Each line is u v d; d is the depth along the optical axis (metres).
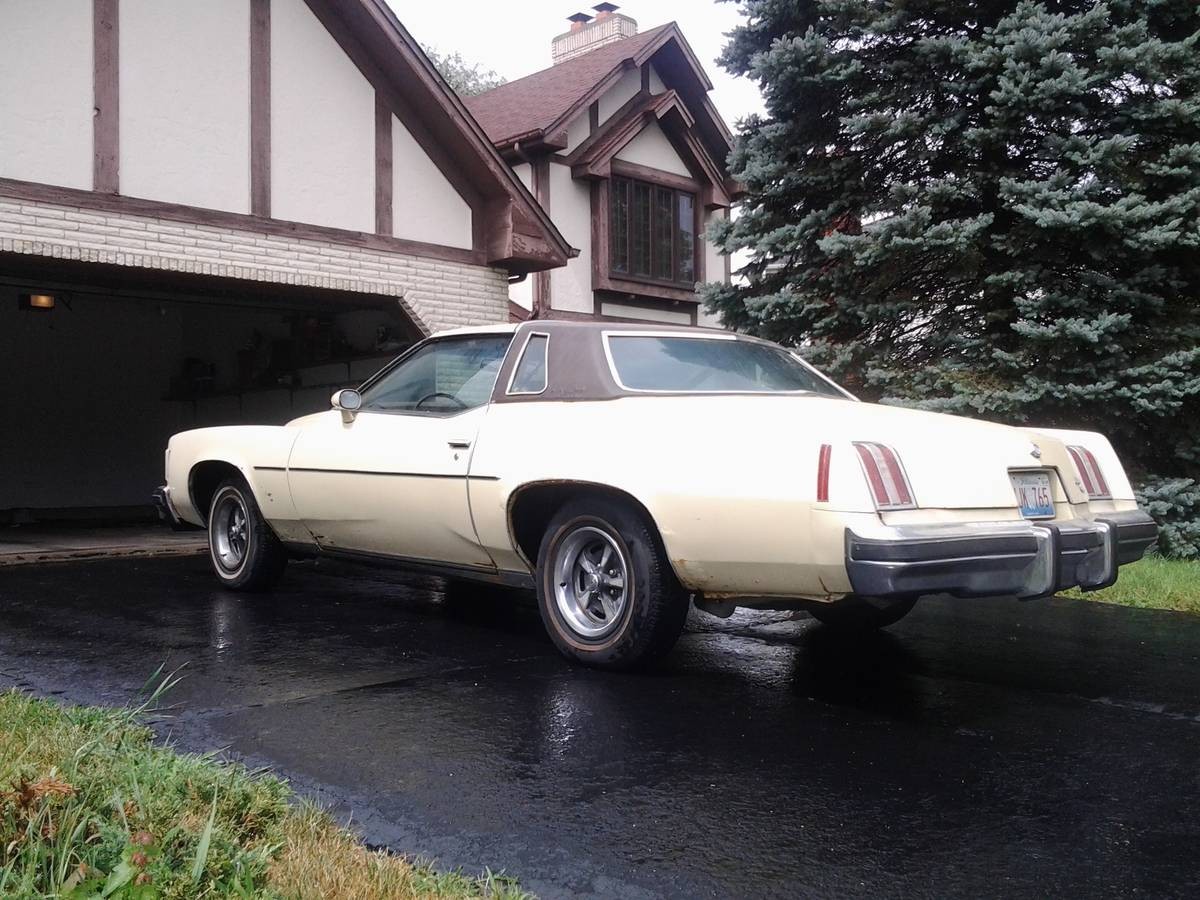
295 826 2.72
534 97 16.84
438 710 3.99
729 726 3.85
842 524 3.81
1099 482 4.77
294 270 9.56
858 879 2.59
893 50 10.06
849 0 9.59
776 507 3.96
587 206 15.99
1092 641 5.48
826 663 4.91
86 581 7.28
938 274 9.81
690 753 3.53
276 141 9.46
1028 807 3.09
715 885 2.55
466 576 5.39
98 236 8.41
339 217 9.89
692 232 17.50
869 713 4.06
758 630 5.75
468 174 10.82
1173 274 8.99
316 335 12.59
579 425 4.66
